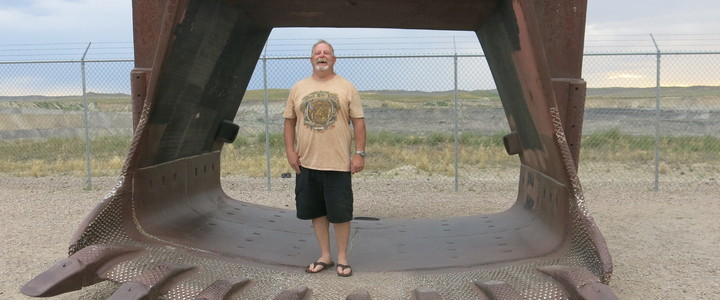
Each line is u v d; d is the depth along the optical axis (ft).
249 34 17.22
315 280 11.98
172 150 15.15
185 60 13.30
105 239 11.82
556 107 11.62
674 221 23.38
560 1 13.71
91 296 13.93
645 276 15.44
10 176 41.22
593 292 9.32
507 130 74.13
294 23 17.93
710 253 17.90
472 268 12.49
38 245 19.74
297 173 12.87
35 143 71.46
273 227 17.04
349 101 12.37
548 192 14.15
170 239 13.16
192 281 10.75
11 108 82.69
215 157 19.48
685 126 75.41
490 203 29.07
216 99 16.92
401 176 41.42
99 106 88.43
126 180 12.54
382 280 11.93
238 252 13.67
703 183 35.73
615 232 21.27
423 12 16.05
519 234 14.93
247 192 33.50
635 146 60.90
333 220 12.38
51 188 34.96
